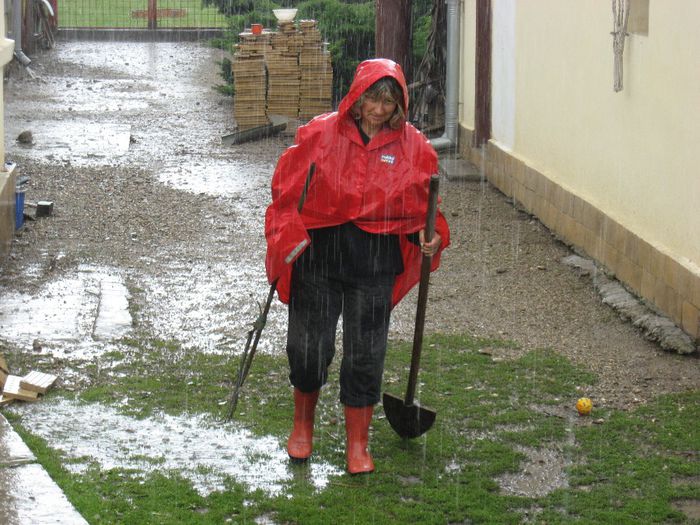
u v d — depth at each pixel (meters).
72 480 5.70
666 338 8.16
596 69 10.41
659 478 5.95
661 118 8.81
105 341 8.20
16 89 21.91
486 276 10.18
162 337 8.38
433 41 17.62
